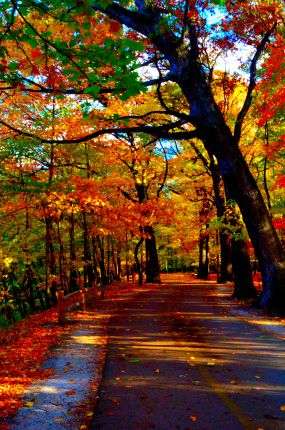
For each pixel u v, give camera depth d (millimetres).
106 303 16797
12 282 20578
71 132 16219
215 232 31438
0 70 5172
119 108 17750
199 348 7926
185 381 5758
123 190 25391
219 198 24484
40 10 4207
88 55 4406
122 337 9258
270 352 7453
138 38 15039
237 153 13711
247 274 17562
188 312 13453
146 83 13172
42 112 15039
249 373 6098
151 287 27703
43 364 6906
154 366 6625
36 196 15211
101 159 21172
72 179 16969
